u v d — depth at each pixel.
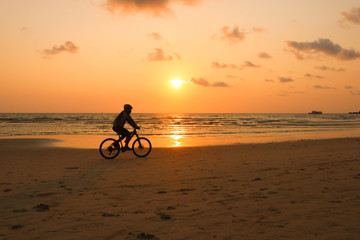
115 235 3.21
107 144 11.06
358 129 35.56
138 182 6.51
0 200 4.94
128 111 10.87
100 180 6.77
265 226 3.37
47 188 5.91
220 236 3.09
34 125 45.22
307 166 8.19
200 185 6.05
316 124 52.72
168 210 4.22
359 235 2.97
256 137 23.53
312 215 3.71
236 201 4.63
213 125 49.59
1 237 3.18
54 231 3.36
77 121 64.00
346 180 5.98
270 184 5.89
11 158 10.80
